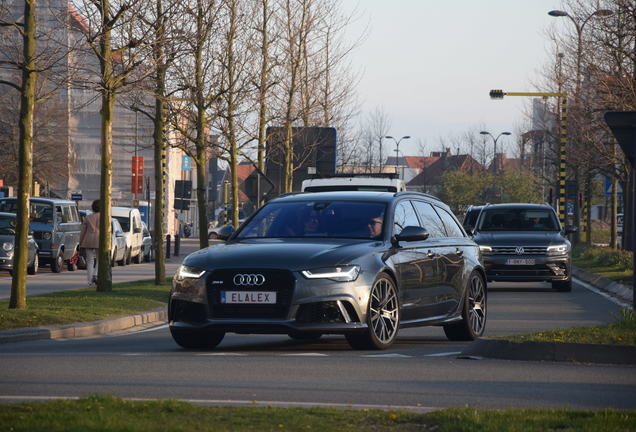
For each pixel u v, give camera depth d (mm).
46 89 105875
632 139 36344
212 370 26266
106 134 53938
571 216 164750
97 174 191500
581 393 23250
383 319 31922
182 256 132625
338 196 34625
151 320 47031
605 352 29219
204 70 64375
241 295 30297
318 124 99625
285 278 30125
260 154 78750
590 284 77750
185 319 31078
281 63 76188
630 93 81188
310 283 30094
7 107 168000
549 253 68062
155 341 36969
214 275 30625
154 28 52406
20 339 37312
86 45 49031
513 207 72750
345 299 30312
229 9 67438
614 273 78875
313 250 30922
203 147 66188
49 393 22172
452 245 36844
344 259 30766
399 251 33094
